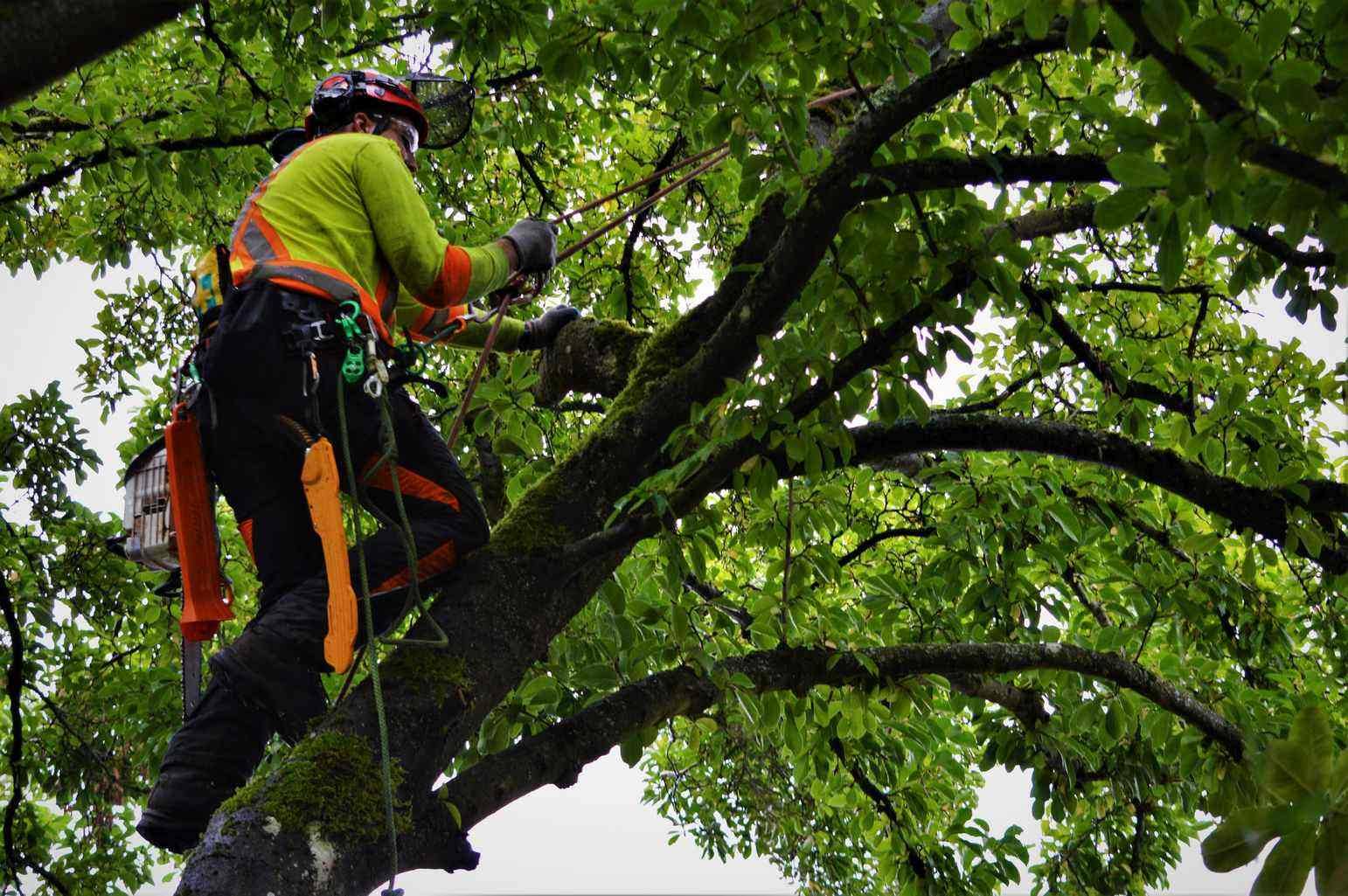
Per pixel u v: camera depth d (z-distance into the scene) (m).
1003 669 5.14
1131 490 6.49
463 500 3.74
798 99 3.77
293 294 3.45
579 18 4.08
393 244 3.62
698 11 3.57
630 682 4.84
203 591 3.60
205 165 7.59
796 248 3.86
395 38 7.26
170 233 8.48
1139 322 6.78
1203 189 2.56
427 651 3.61
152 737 7.15
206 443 3.61
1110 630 5.68
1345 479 6.18
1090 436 4.68
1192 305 7.35
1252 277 3.88
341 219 3.60
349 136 3.75
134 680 7.47
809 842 9.20
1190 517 6.38
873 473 7.49
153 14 1.52
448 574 3.84
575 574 4.06
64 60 1.50
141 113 7.64
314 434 3.41
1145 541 6.55
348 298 3.49
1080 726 5.54
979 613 6.52
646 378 4.50
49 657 8.32
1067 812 6.74
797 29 3.55
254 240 3.57
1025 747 6.66
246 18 6.96
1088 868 7.52
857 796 7.83
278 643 3.38
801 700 5.32
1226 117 2.44
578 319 5.57
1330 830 1.34
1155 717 5.58
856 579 7.37
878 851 7.76
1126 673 5.39
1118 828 7.72
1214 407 5.00
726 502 5.98
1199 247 7.25
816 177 3.82
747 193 4.03
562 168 9.77
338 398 3.38
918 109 3.60
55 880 7.95
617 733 4.11
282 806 3.12
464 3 5.36
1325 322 3.62
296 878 3.02
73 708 8.05
